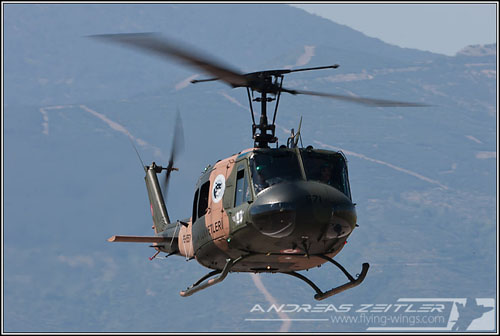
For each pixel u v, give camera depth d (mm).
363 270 71062
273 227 66500
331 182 69875
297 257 70250
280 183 67875
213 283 70188
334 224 66812
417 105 67375
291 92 70750
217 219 71500
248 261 71375
